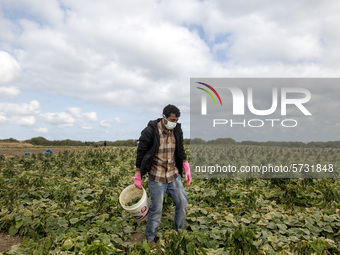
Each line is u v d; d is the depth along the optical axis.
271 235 4.25
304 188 6.95
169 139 4.06
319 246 3.70
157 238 4.30
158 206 4.06
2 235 4.45
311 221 4.68
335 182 8.07
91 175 9.03
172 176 4.13
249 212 5.30
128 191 4.59
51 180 8.10
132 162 11.56
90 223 4.77
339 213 5.20
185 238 3.40
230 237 3.64
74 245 3.82
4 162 11.49
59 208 5.37
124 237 4.32
